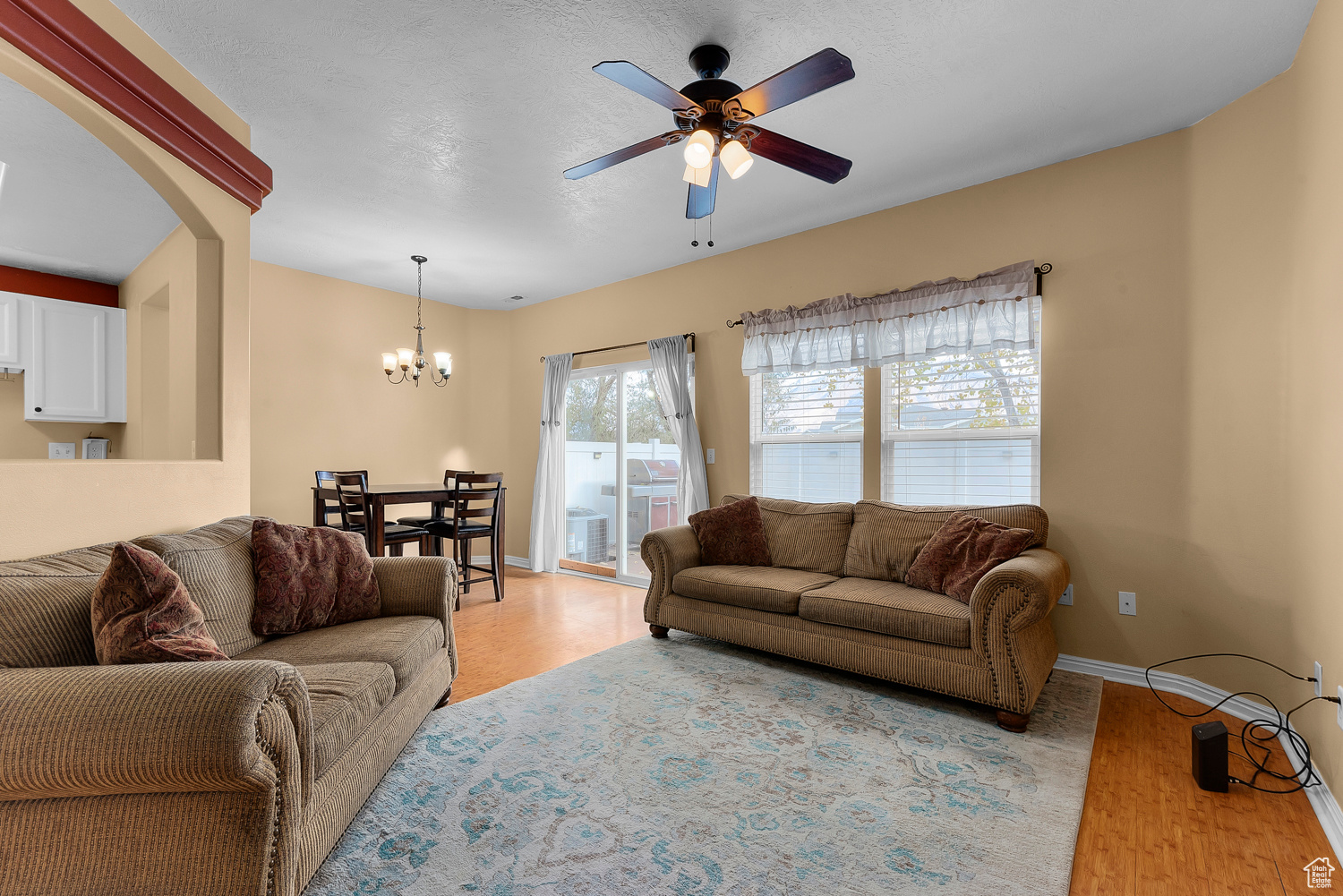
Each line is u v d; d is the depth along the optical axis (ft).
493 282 18.07
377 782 6.45
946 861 5.51
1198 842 5.87
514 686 9.77
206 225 8.18
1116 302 10.19
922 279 12.19
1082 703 9.18
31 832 4.02
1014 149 10.34
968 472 11.76
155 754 3.78
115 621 4.73
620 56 8.00
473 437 20.97
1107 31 7.50
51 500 6.11
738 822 6.12
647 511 17.40
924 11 7.17
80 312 13.47
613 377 18.26
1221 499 9.05
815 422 13.82
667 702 9.11
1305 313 7.52
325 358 17.51
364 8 7.04
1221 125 9.09
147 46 7.41
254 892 4.11
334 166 10.90
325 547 8.41
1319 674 6.95
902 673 9.10
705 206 8.84
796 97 6.55
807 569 11.97
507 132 9.78
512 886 5.16
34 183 9.77
